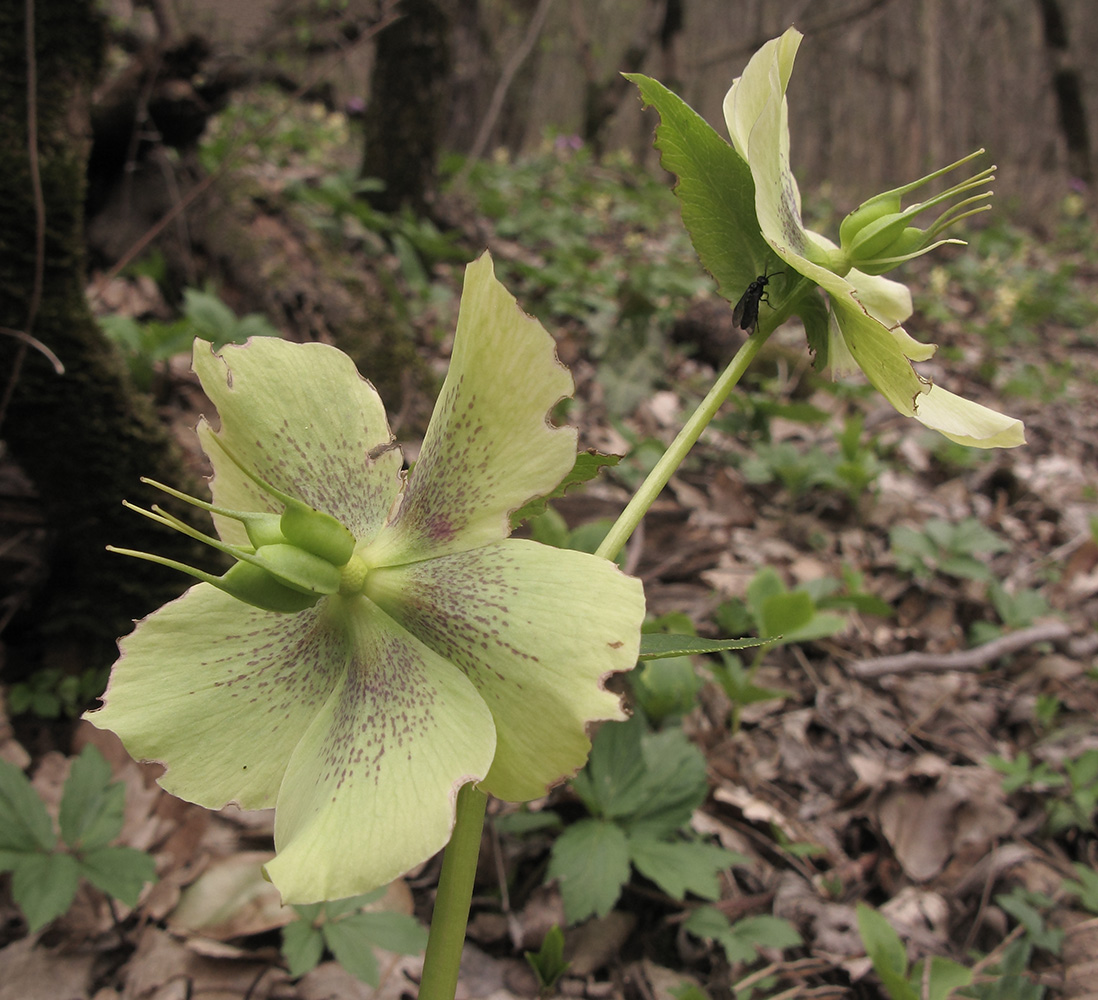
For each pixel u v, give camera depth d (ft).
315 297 1.77
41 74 0.94
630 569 1.32
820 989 0.84
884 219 0.45
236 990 0.78
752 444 1.91
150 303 1.80
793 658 1.34
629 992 0.82
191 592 0.39
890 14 8.09
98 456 1.02
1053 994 0.85
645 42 6.27
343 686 0.38
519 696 0.34
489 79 6.01
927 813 1.04
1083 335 4.29
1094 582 1.65
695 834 0.97
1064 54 7.59
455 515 0.37
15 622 1.10
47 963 0.78
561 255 2.92
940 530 1.53
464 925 0.44
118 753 0.98
